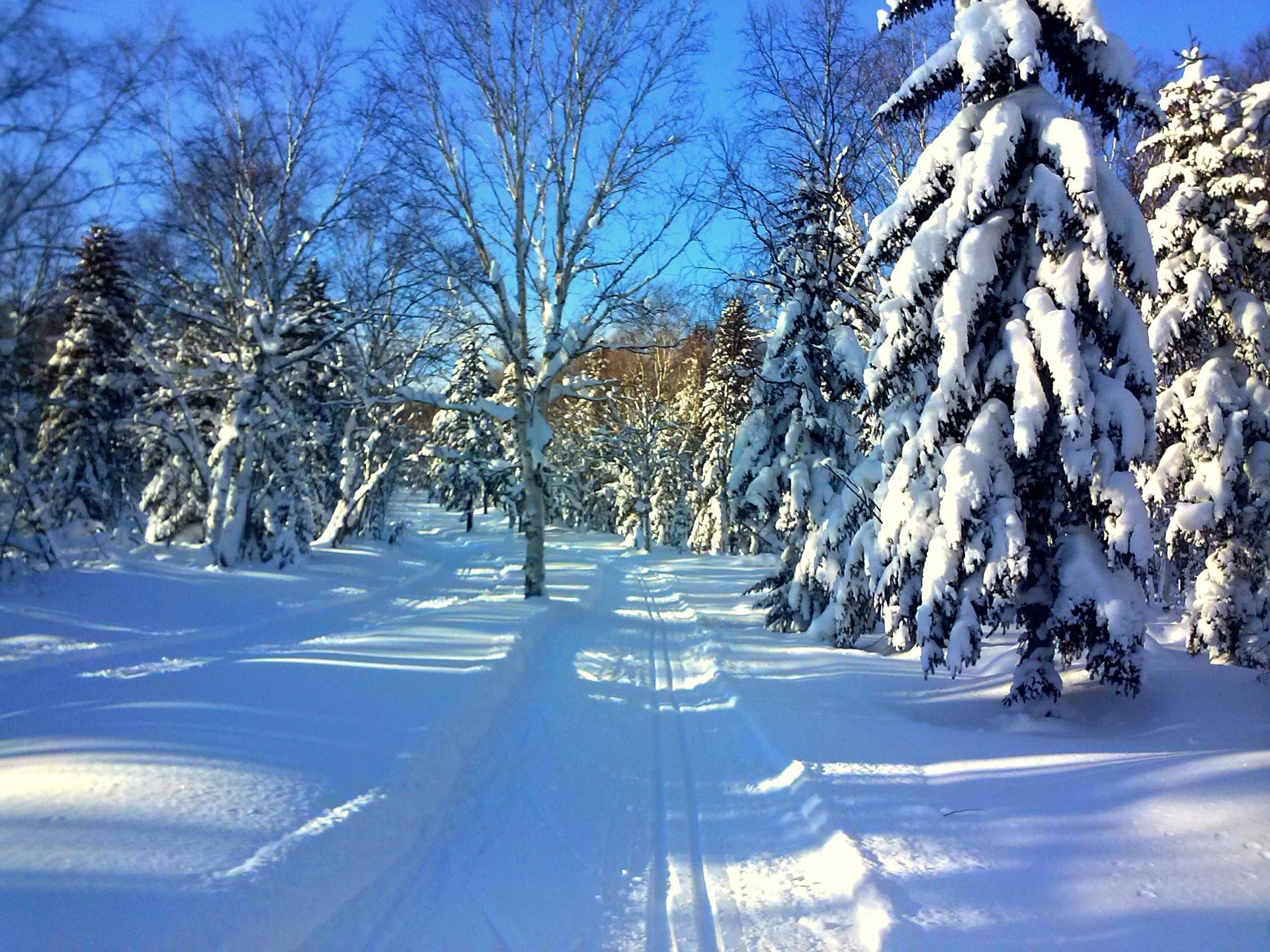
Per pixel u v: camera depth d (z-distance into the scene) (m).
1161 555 22.00
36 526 21.58
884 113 11.15
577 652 16.17
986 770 7.85
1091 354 9.86
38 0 13.20
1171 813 6.15
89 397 29.69
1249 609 16.81
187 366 29.42
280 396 28.06
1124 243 9.73
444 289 21.53
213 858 4.91
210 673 10.90
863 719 10.40
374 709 9.06
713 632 19.39
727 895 5.46
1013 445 10.09
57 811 5.48
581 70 21.27
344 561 33.50
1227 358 17.06
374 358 28.95
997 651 15.02
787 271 19.66
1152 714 10.07
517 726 10.12
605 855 6.20
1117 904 4.80
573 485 76.12
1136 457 9.38
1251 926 4.43
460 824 6.73
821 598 19.20
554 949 4.71
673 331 22.25
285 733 7.84
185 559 26.45
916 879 5.33
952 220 10.16
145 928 4.04
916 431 11.30
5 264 16.55
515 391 22.58
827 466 18.06
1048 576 10.40
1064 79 10.63
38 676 12.09
